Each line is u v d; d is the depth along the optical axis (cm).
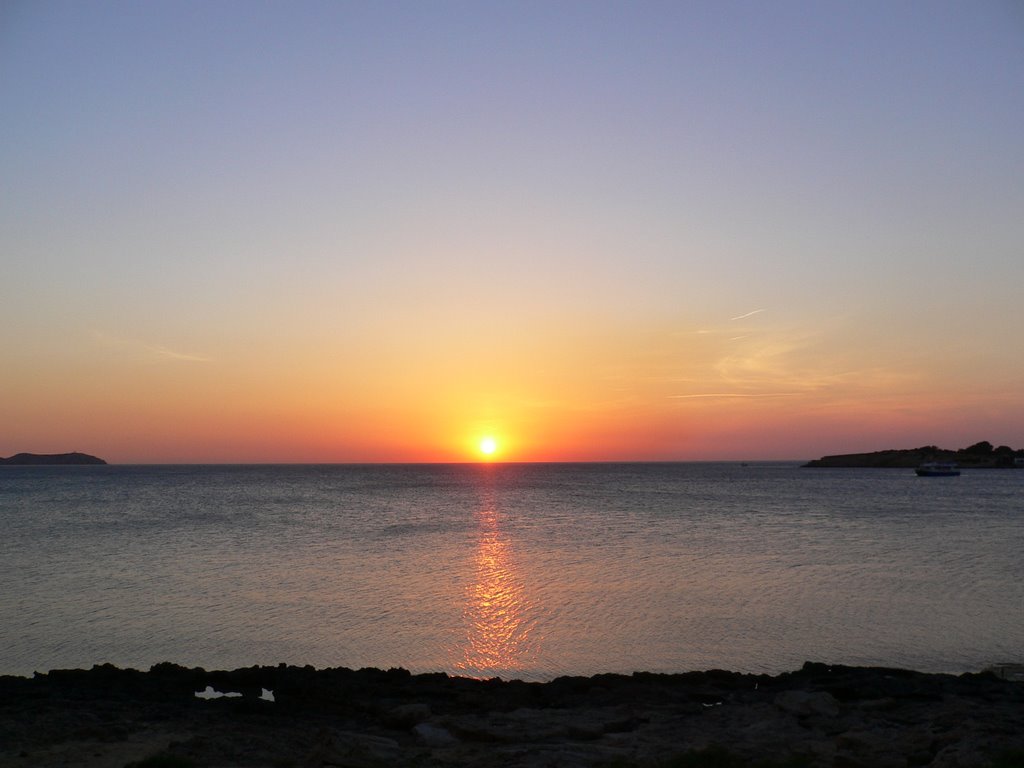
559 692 1845
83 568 3947
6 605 3003
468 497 11262
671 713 1653
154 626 2689
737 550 4731
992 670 2194
